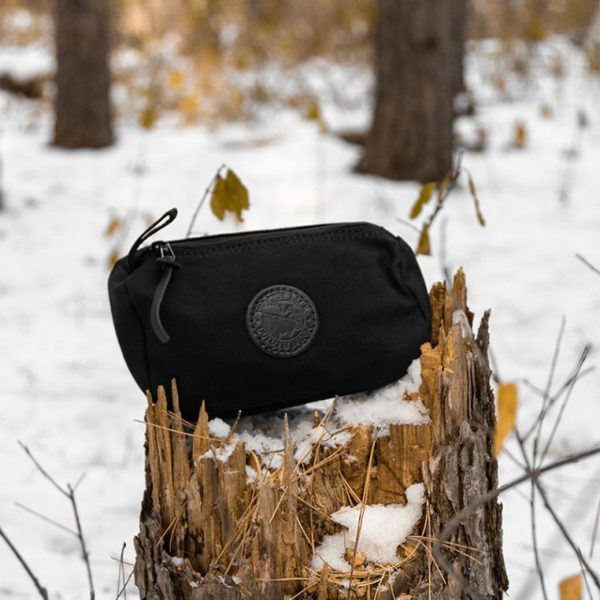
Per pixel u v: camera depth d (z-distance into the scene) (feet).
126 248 9.54
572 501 5.07
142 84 17.51
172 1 22.57
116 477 5.42
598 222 10.02
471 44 20.22
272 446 3.62
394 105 11.18
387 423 3.59
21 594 4.49
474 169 12.04
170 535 3.59
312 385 3.54
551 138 13.78
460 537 3.58
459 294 3.80
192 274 3.52
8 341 7.39
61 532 4.95
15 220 10.54
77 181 12.08
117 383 6.68
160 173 12.28
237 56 17.47
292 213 10.26
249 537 3.50
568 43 20.62
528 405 5.99
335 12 20.10
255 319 3.49
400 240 3.72
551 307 7.72
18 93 17.57
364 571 3.52
